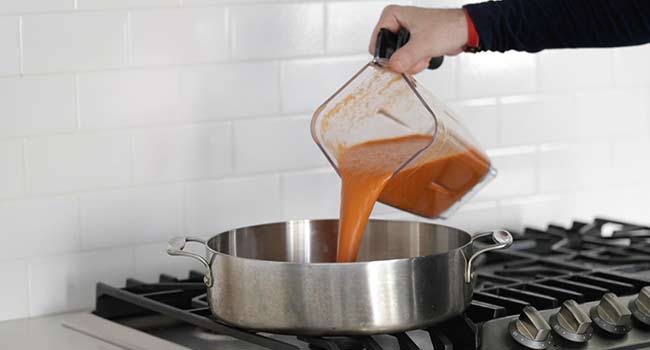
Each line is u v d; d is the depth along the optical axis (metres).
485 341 1.64
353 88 1.78
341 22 2.25
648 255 2.19
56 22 1.95
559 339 1.66
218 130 2.13
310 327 1.54
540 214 2.55
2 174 1.93
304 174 2.24
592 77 2.59
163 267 2.10
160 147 2.07
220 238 1.75
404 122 1.72
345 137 1.75
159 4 2.04
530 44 1.82
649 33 1.81
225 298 1.61
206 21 2.10
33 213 1.96
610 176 2.64
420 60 1.75
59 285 2.00
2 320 1.95
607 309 1.71
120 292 1.88
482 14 1.78
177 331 1.83
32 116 1.94
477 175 1.78
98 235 2.03
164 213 2.09
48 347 1.75
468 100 2.43
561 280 1.92
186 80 2.09
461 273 1.63
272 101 2.18
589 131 2.60
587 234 2.37
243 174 2.17
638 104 2.67
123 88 2.02
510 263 2.12
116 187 2.04
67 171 1.99
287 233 1.86
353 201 1.69
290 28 2.19
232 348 1.71
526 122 2.51
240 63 2.14
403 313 1.55
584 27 1.80
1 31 1.90
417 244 1.84
